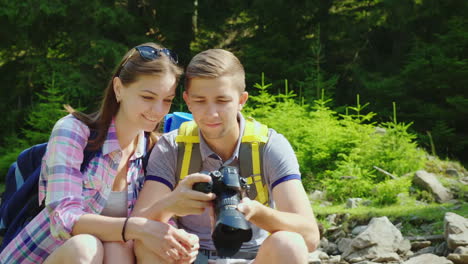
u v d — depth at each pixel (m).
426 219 4.88
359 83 11.38
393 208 5.32
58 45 11.43
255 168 2.69
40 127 9.76
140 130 2.80
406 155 6.85
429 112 10.07
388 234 4.39
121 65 2.66
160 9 12.26
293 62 11.85
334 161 6.98
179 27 12.61
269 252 2.35
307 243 2.56
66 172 2.56
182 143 2.78
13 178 2.83
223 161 2.78
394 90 10.47
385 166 6.69
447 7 10.89
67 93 10.50
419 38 11.08
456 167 7.33
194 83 2.59
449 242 4.08
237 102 2.66
